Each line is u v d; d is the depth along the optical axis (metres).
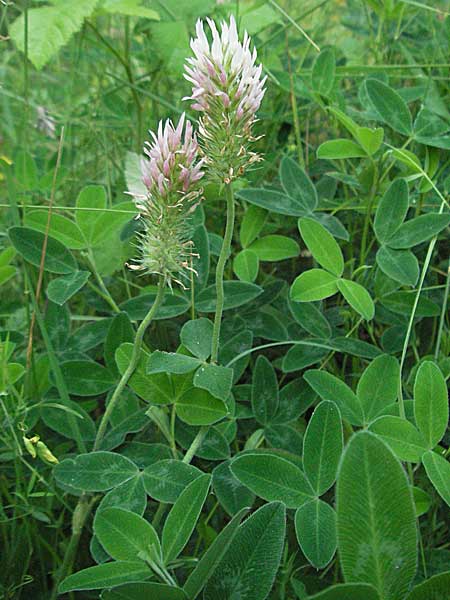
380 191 0.31
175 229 0.21
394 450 0.21
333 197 0.33
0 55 0.51
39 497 0.24
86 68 0.49
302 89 0.36
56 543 0.24
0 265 0.26
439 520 0.24
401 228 0.26
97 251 0.31
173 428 0.23
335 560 0.22
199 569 0.17
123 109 0.41
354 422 0.23
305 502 0.20
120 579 0.18
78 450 0.25
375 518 0.16
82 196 0.27
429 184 0.29
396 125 0.31
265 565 0.17
